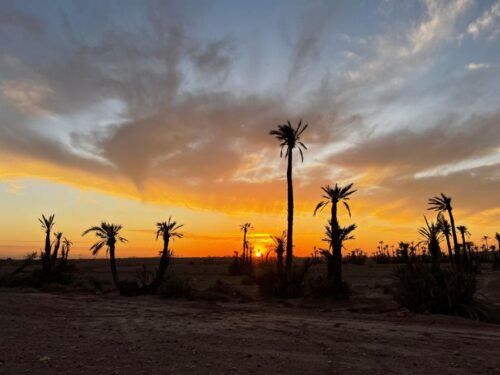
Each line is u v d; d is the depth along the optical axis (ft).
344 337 30.96
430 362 23.40
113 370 20.90
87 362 22.53
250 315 45.73
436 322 40.70
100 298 68.54
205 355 24.62
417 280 52.75
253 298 72.13
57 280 103.04
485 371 21.61
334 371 21.40
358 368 22.03
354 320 41.83
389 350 26.48
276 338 30.45
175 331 33.60
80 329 34.22
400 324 39.32
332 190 75.25
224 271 191.31
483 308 49.16
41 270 104.68
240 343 28.43
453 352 26.07
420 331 34.35
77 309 49.39
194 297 69.05
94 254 80.53
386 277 130.31
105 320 40.55
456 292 49.16
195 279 122.93
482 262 257.96
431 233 70.13
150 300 66.44
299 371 21.33
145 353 24.89
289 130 98.53
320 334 32.27
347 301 65.51
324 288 68.95
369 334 32.35
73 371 20.68
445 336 31.91
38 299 60.03
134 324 37.70
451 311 48.70
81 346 26.84
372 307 56.03
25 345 26.84
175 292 71.61
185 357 24.02
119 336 30.94
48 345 27.02
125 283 79.20
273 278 76.59
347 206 75.05
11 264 254.88
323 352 25.80
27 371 20.58
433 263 55.62
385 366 22.49
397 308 53.57
